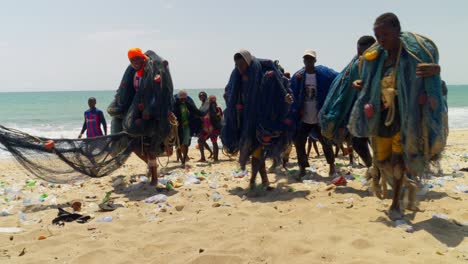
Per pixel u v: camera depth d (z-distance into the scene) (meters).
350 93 6.42
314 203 5.82
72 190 7.43
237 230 4.73
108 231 4.90
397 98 4.65
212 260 3.91
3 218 5.61
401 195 5.70
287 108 6.52
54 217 5.63
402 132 4.52
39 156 6.30
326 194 6.27
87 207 6.17
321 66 7.71
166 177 8.38
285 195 6.37
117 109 7.34
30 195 7.16
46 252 4.29
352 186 6.80
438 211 5.16
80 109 55.44
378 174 5.35
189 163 11.51
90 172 6.74
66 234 4.75
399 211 4.98
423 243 4.12
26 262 4.04
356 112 4.98
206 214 5.42
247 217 5.20
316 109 7.55
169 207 5.95
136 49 6.96
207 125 11.80
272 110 6.46
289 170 8.68
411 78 4.42
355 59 6.33
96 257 4.11
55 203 6.45
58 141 6.46
